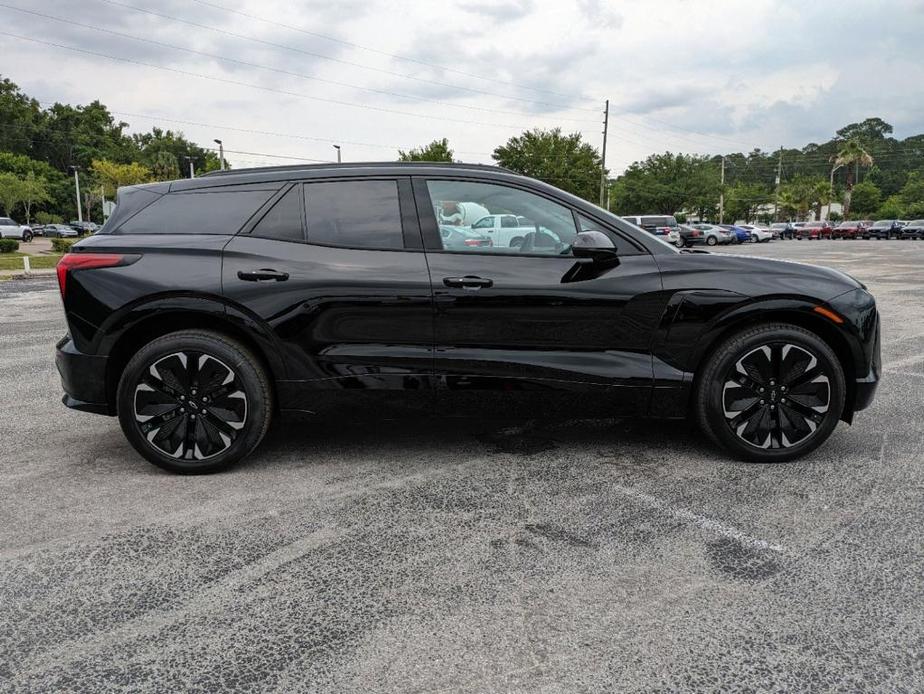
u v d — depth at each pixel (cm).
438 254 352
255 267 346
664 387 356
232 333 356
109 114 12750
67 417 471
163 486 341
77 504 319
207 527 294
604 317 351
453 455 382
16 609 232
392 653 207
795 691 189
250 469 363
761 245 4419
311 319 347
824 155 14688
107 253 349
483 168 370
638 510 308
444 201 360
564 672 197
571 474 352
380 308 347
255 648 210
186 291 342
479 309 348
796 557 263
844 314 352
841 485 335
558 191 364
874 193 10525
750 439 362
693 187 7662
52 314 1084
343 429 431
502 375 352
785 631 216
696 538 280
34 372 622
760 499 319
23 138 10462
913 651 205
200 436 352
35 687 193
